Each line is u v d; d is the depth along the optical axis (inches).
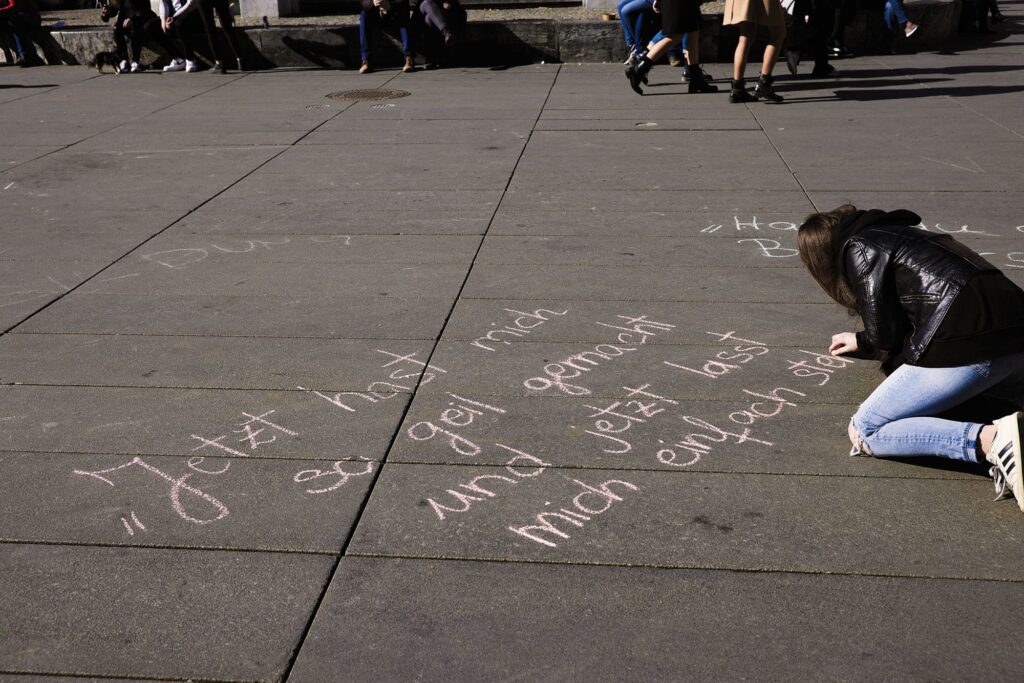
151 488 140.1
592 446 149.2
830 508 132.1
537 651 107.3
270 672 105.1
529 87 478.0
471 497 136.4
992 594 114.7
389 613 113.9
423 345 186.7
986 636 108.0
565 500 135.3
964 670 103.3
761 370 173.3
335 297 212.5
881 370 171.5
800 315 196.9
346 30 551.2
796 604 114.0
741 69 416.2
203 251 246.1
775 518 130.2
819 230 141.6
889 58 530.3
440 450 148.8
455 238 251.8
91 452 150.2
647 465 143.6
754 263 227.9
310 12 667.4
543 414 159.3
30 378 175.9
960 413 149.5
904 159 319.3
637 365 176.4
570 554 123.8
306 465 145.3
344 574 121.0
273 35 555.5
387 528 129.7
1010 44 565.3
